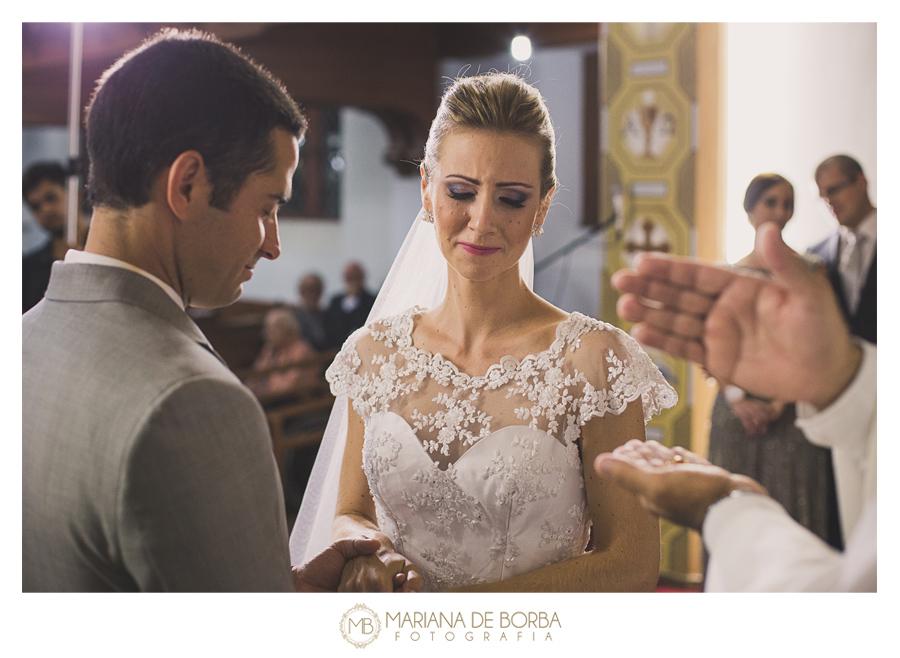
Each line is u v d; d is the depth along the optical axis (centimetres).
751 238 349
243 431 97
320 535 172
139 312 99
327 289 955
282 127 107
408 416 143
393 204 903
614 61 397
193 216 103
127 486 89
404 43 657
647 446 109
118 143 100
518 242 135
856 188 193
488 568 138
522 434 134
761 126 328
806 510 205
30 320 105
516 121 131
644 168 392
